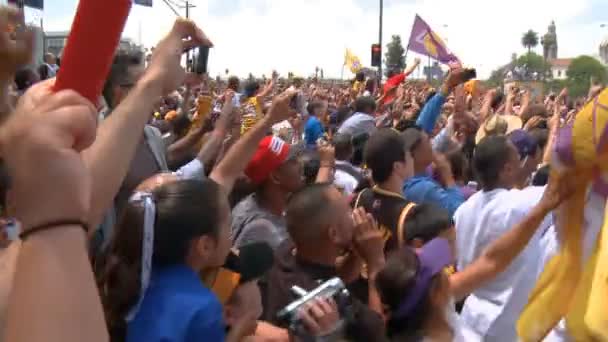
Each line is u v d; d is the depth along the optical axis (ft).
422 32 44.55
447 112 30.78
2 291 3.70
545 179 15.58
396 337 7.58
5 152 2.97
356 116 26.81
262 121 10.00
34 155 2.89
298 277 8.63
